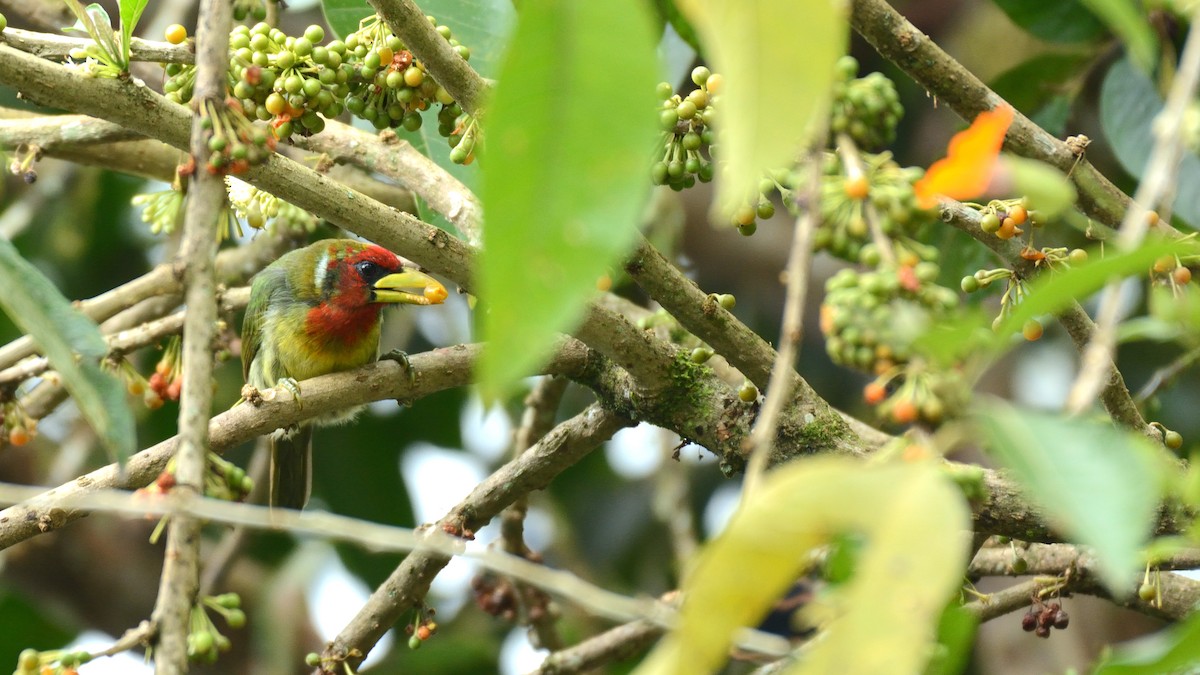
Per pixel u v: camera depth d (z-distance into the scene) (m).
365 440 13.85
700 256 14.52
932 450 3.46
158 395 9.41
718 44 3.01
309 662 8.52
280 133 6.87
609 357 7.84
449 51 6.39
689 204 14.45
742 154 3.03
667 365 7.92
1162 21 8.98
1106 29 9.97
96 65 6.46
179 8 12.59
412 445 14.02
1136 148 9.29
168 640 4.32
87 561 13.97
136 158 10.80
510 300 2.88
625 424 8.45
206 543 13.98
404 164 9.05
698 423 8.00
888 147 13.36
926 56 7.32
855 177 4.18
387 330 14.16
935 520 2.98
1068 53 10.22
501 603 10.67
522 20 2.89
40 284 4.59
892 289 4.00
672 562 13.25
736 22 3.00
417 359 8.32
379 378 8.16
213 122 5.28
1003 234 6.54
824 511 3.04
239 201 8.12
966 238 9.48
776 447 7.73
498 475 8.81
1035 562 8.74
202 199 5.06
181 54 6.64
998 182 3.47
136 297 10.47
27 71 6.27
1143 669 3.87
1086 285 3.59
